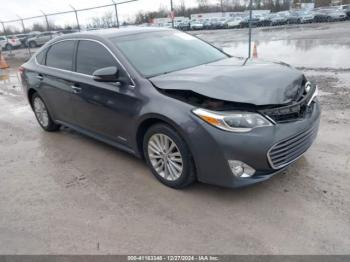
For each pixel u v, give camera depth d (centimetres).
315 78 835
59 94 482
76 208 332
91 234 292
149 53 399
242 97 296
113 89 378
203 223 295
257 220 293
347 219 285
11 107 773
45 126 563
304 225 282
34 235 297
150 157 364
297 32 2606
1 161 461
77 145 497
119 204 333
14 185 390
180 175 336
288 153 313
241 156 292
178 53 419
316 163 379
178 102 317
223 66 378
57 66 488
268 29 3338
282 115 304
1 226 314
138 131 364
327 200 312
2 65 1562
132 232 290
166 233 286
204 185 353
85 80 422
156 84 344
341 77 823
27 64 565
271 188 338
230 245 267
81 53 441
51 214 326
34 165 440
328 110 555
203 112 298
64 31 1955
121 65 378
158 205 326
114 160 434
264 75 333
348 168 364
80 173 406
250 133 288
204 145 300
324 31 2470
